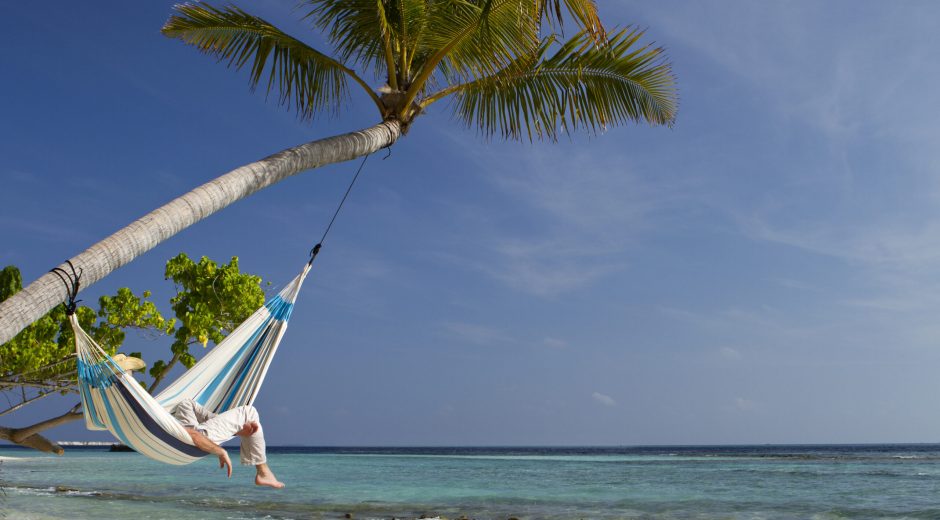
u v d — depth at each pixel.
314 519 15.27
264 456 5.00
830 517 15.91
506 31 6.71
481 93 7.72
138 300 13.03
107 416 4.54
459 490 23.64
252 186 5.36
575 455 75.88
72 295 4.11
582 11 5.98
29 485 24.09
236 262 12.50
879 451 85.19
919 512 16.45
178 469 35.62
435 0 6.91
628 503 19.27
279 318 5.92
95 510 16.20
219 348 5.63
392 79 7.17
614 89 7.74
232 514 16.03
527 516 16.23
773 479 28.19
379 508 17.94
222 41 7.50
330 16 7.47
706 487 24.55
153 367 11.80
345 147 6.18
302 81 7.57
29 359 11.36
